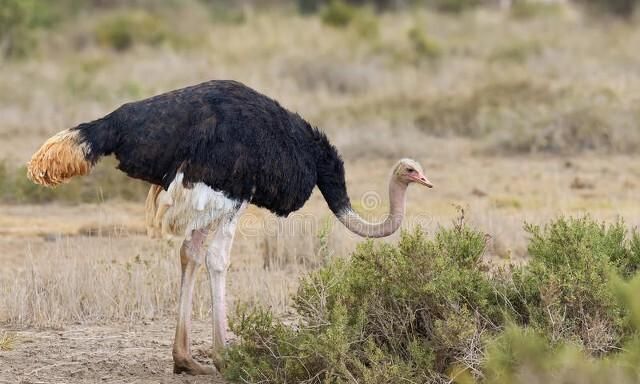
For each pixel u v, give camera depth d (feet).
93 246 91.40
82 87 192.85
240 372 58.34
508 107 160.76
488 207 111.04
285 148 60.80
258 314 62.80
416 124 164.35
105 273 79.82
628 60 218.18
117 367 64.44
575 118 149.38
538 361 49.57
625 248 63.98
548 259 60.95
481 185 128.16
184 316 62.39
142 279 79.51
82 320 76.38
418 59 230.68
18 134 164.45
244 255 94.58
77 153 59.31
